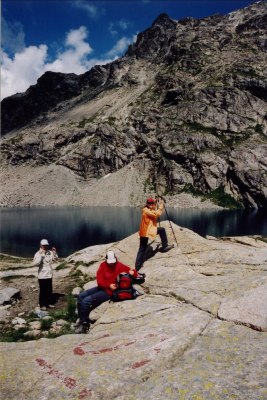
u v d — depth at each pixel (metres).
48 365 6.93
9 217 174.12
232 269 13.87
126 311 10.52
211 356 7.00
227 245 17.30
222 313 8.95
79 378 6.38
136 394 5.93
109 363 6.84
